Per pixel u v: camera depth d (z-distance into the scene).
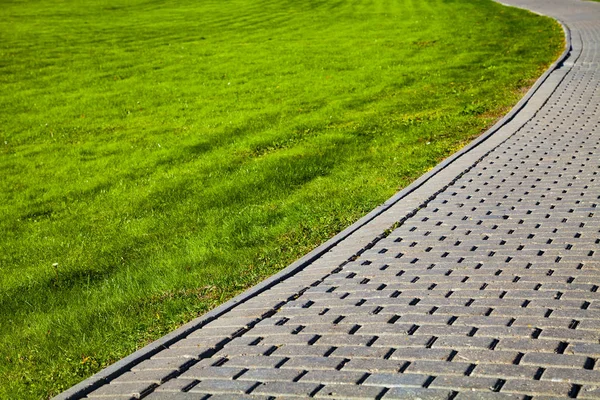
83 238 9.55
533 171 9.75
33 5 44.56
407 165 10.94
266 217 9.23
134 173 12.52
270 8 40.72
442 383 4.53
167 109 17.77
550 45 22.36
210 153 13.33
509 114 13.75
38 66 24.77
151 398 4.78
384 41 25.83
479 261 6.68
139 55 26.17
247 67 22.50
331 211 9.05
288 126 14.72
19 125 17.31
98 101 19.27
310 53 24.25
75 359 5.95
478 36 25.39
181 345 5.62
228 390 4.77
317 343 5.32
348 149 12.47
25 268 8.70
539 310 5.46
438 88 17.52
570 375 4.45
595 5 33.66
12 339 6.66
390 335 5.32
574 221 7.54
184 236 9.07
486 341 5.04
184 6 43.56
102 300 7.30
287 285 6.69
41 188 12.23
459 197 8.89
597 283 5.88
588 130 11.95
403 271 6.65
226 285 7.11
